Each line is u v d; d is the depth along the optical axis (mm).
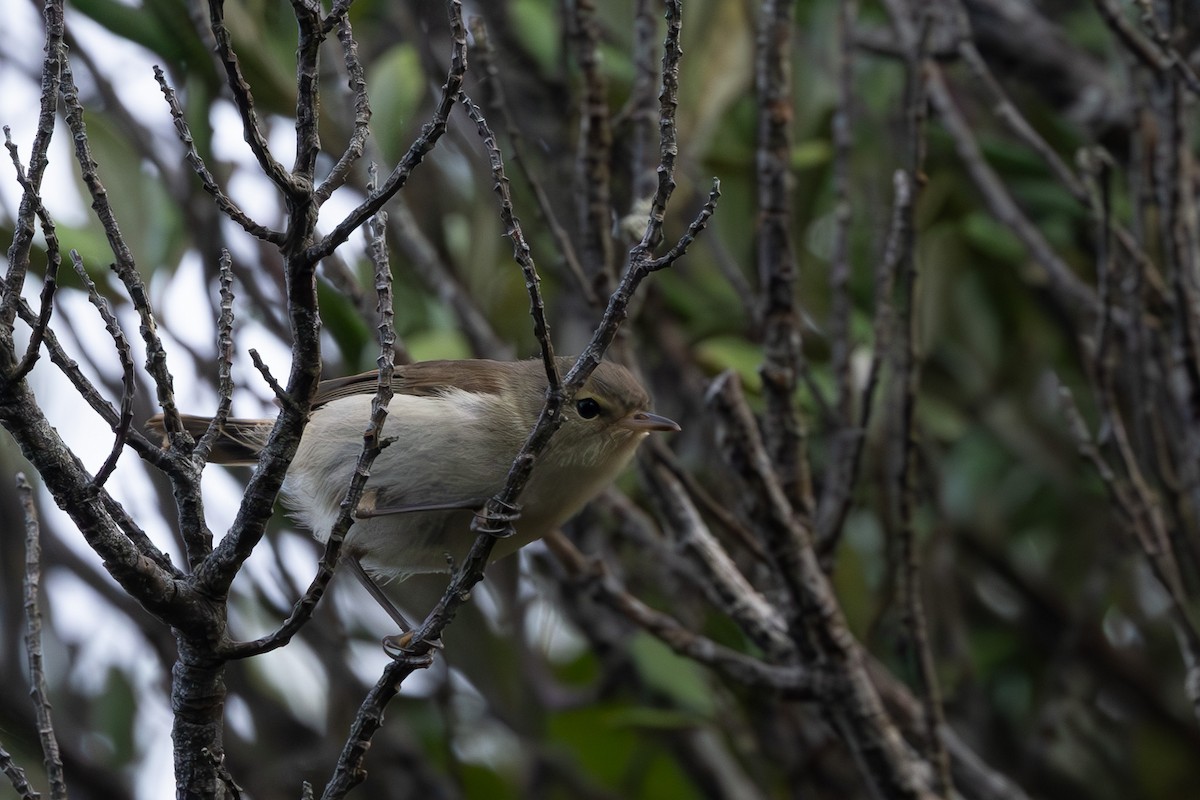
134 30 10141
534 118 11156
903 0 10391
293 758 11359
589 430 8492
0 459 11297
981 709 11094
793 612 8227
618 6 11188
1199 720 8039
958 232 12484
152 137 10414
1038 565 13406
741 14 10852
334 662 11039
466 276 11219
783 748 11273
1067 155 13016
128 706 11719
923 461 11219
